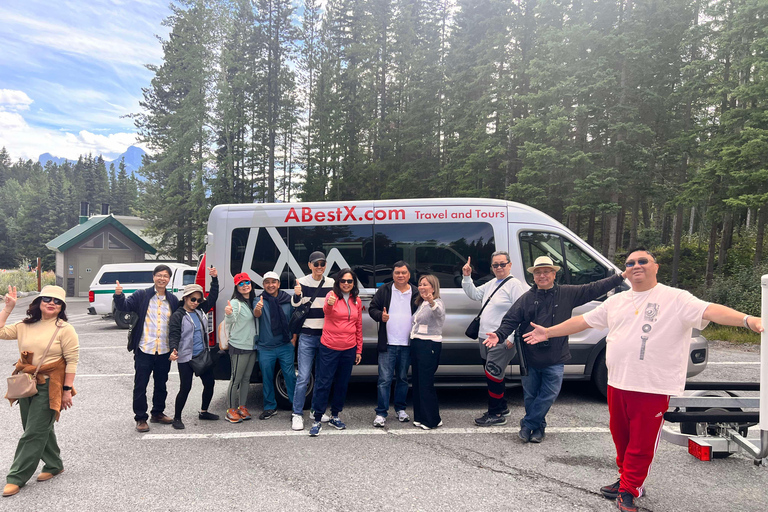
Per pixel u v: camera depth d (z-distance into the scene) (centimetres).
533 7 2233
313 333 523
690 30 1916
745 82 1570
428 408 505
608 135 1808
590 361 597
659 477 382
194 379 765
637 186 1795
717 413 372
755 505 335
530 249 612
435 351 507
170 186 3153
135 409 507
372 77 3334
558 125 1675
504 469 400
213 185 2953
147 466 412
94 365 874
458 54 2561
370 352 607
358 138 3250
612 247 1892
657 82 1920
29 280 2783
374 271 612
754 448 337
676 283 2131
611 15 1922
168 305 527
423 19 3600
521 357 463
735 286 1455
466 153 2331
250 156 3145
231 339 543
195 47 2962
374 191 3003
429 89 2798
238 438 485
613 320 336
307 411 592
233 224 620
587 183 1697
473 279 605
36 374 369
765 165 1399
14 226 6794
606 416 546
